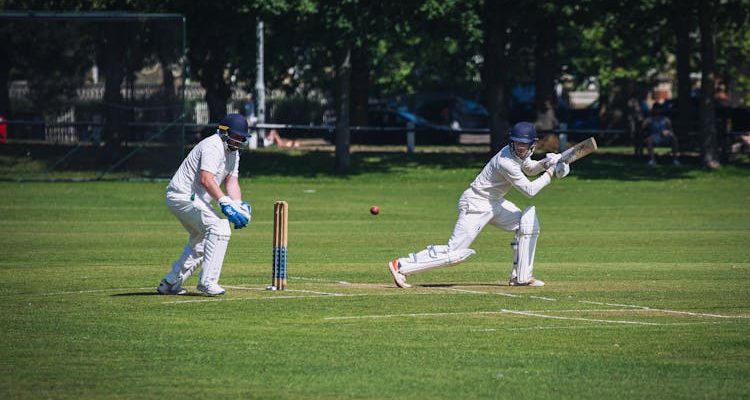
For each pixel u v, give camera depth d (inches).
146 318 1273.4
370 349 1107.9
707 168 3956.7
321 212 2773.1
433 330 1206.9
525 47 5802.2
